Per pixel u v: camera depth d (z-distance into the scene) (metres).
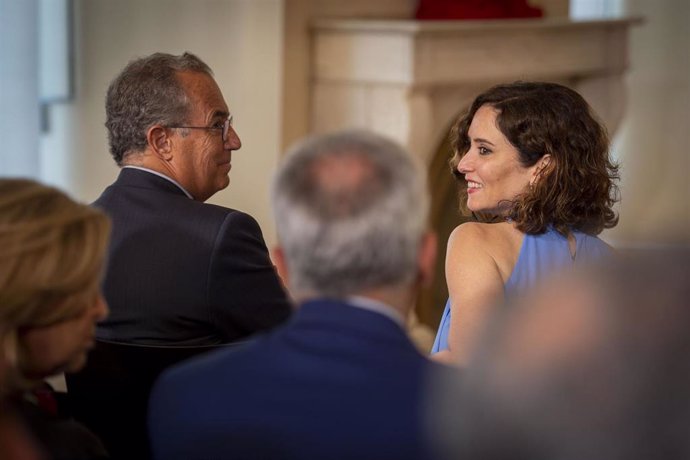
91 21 12.65
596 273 2.50
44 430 3.39
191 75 5.35
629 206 21.17
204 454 3.13
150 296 4.91
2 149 11.48
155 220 5.02
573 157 5.18
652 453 2.29
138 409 4.85
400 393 3.04
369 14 14.06
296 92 13.48
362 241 3.08
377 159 3.14
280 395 3.09
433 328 15.77
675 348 2.30
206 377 3.21
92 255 3.44
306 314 3.17
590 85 15.95
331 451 3.02
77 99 12.77
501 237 5.18
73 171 12.94
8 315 3.31
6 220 3.38
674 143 21.06
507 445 2.41
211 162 5.41
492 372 2.47
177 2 12.66
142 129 5.26
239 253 4.97
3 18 11.31
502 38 14.05
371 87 13.20
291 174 3.18
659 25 20.83
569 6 17.19
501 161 5.24
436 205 15.08
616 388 2.32
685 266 2.45
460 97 14.24
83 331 3.54
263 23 12.70
